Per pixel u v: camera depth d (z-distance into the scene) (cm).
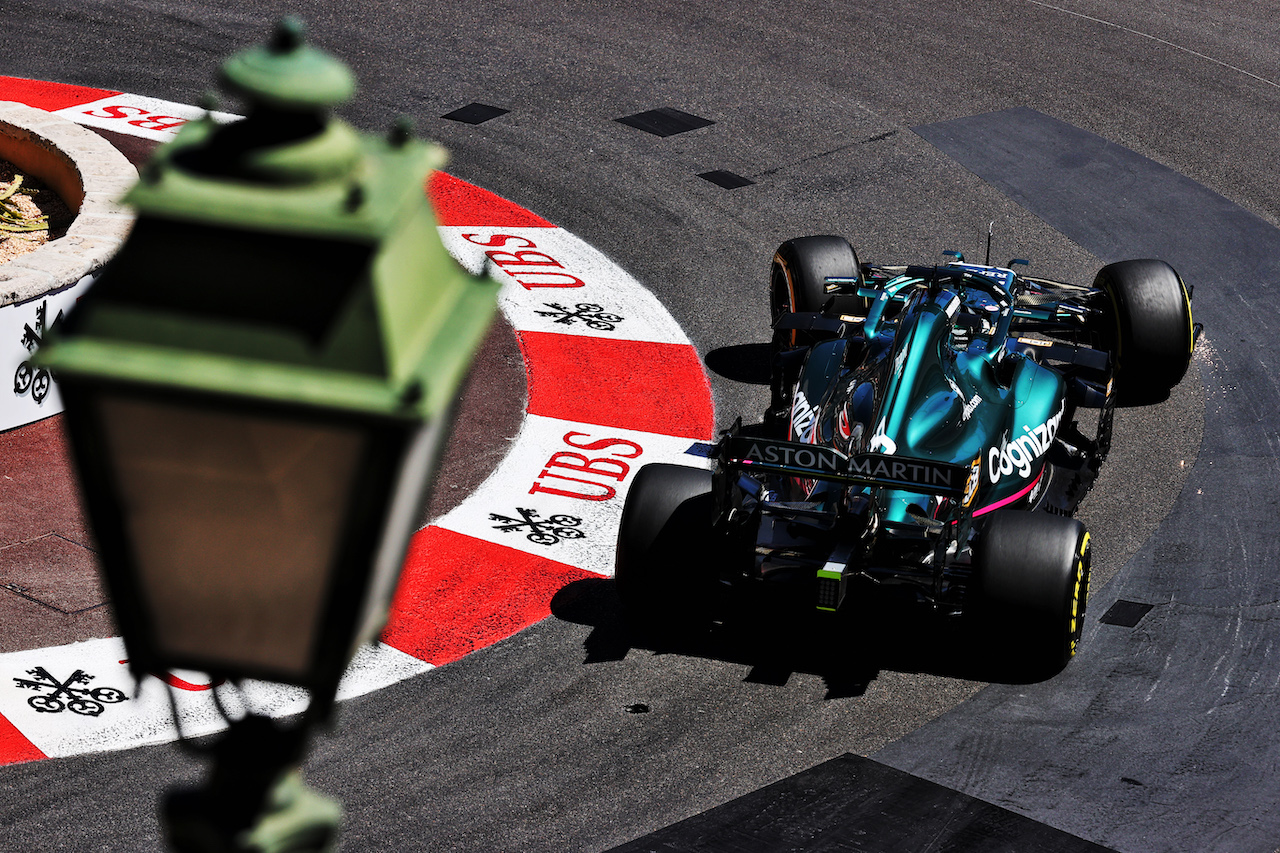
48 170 3584
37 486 2525
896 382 2100
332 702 496
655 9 5341
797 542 2009
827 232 3781
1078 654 2097
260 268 425
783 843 1677
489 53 4912
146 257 429
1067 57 4984
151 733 1891
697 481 2089
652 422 2897
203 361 424
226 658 482
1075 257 3644
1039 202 3953
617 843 1695
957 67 4881
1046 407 2366
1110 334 2872
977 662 2072
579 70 4800
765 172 4134
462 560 2381
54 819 1720
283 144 429
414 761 1866
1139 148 4291
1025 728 1914
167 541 463
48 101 4419
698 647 2117
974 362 2302
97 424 439
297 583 466
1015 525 1930
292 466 441
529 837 1714
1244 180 4091
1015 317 2661
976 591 1920
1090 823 1709
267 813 518
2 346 2619
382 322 422
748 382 3077
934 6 5450
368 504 447
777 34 5144
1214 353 3167
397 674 2062
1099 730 1908
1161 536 2441
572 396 2989
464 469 2694
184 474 449
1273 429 2848
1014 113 4531
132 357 424
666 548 2042
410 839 1711
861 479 1845
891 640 2130
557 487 2638
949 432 2092
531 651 2119
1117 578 2311
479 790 1806
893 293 2538
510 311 3350
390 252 434
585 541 2453
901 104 4594
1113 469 2673
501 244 3691
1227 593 2258
